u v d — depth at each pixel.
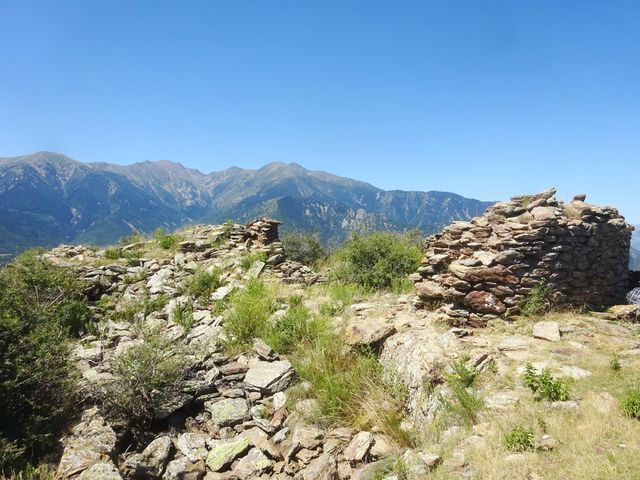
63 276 11.27
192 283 12.94
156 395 6.79
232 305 11.27
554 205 9.71
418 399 6.32
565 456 4.23
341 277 14.81
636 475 3.74
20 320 6.57
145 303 11.64
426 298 9.65
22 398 5.66
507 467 4.16
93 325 10.41
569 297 8.98
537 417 5.04
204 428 6.74
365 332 8.21
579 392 5.55
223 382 7.81
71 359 7.75
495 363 6.63
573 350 6.89
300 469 5.55
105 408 6.46
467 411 5.46
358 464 5.38
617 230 10.01
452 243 10.15
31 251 14.69
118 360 7.41
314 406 6.82
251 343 9.12
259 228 18.80
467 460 4.50
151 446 5.96
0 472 4.84
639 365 6.16
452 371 6.38
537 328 7.77
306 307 11.02
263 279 13.56
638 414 4.71
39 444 5.46
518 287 8.59
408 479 4.48
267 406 7.12
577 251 9.09
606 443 4.35
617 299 10.12
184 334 9.84
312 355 8.19
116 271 13.75
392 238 15.62
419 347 7.18
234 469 5.67
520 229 8.98
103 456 5.23
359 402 6.70
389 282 13.73
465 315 8.62
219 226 20.30
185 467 5.68
